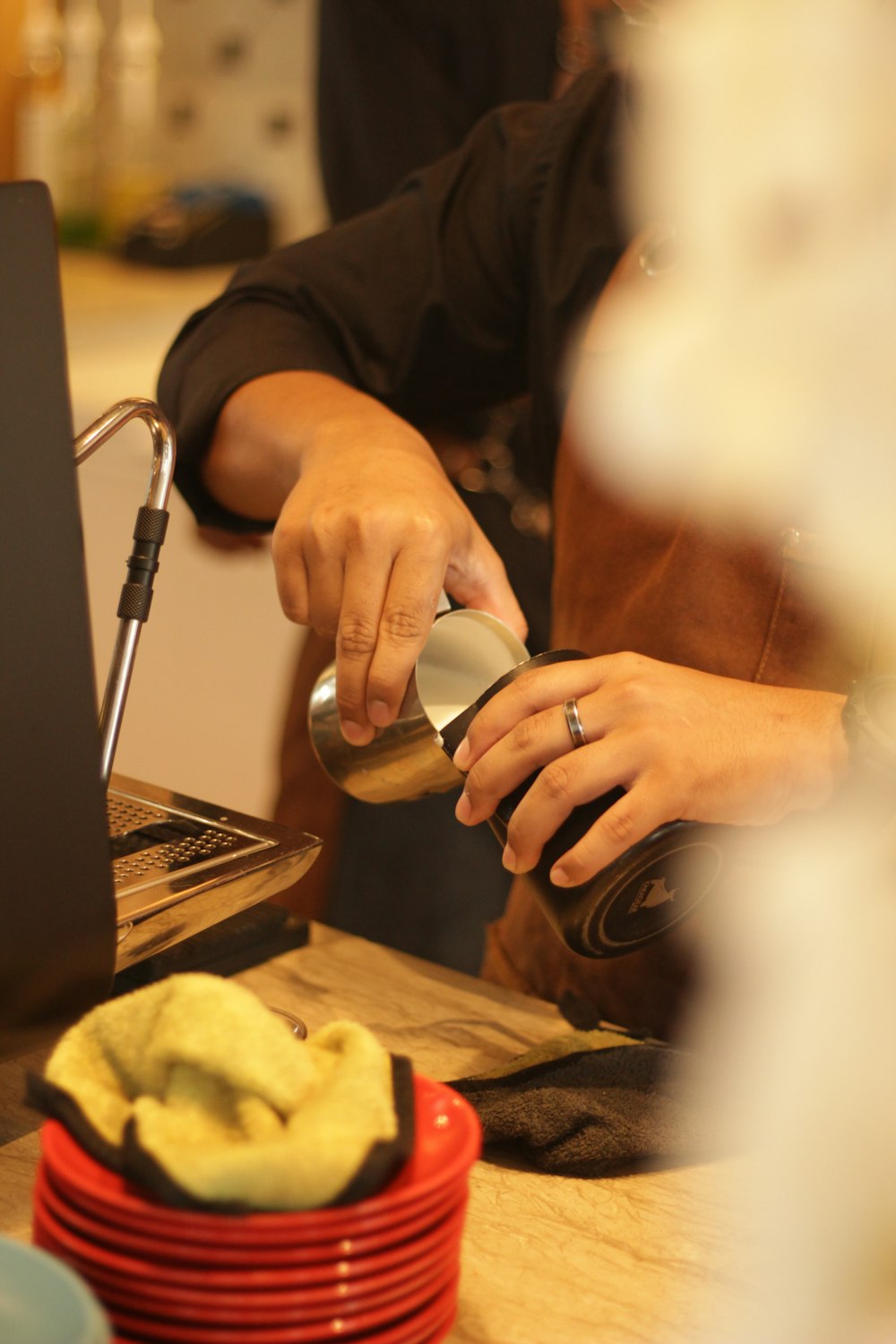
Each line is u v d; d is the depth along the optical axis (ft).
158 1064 1.70
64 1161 1.63
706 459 2.78
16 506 1.91
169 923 2.22
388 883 5.30
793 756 2.39
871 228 2.33
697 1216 2.17
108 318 8.03
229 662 7.38
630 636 3.16
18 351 1.92
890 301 2.37
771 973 2.73
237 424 3.24
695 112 2.50
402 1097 1.72
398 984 2.90
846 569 2.65
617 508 3.20
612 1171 2.27
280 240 9.87
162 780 7.73
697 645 3.01
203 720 7.54
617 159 3.48
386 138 5.98
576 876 2.25
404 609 2.48
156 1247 1.54
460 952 5.31
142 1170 1.54
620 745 2.28
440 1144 1.72
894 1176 2.05
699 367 2.71
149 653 7.59
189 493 3.46
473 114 5.95
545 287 3.60
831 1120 2.14
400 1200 1.58
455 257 3.75
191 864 2.34
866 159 2.28
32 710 1.93
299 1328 1.56
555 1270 2.02
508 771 2.34
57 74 9.04
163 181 9.87
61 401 1.96
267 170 9.87
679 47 2.49
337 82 6.03
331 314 3.68
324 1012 2.76
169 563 7.39
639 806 2.25
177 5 9.71
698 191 2.54
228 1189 1.52
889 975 2.27
